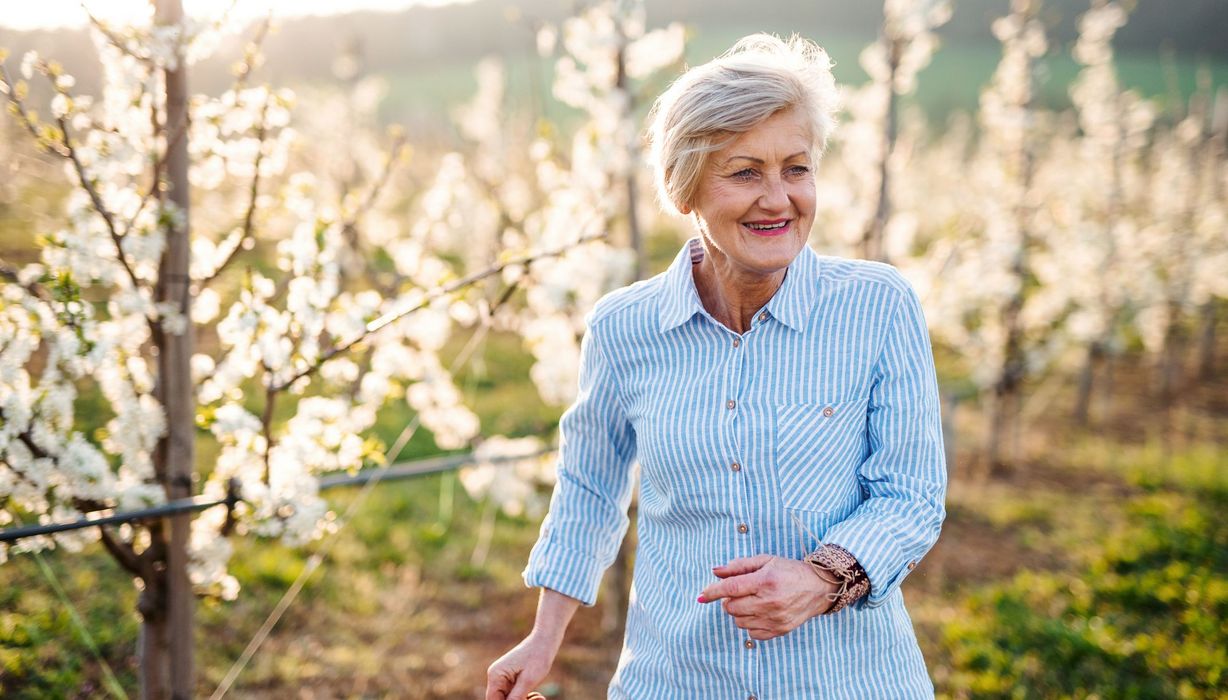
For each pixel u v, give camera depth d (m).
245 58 2.49
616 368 1.58
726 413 1.44
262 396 7.11
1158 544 5.71
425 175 14.88
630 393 1.56
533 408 8.55
